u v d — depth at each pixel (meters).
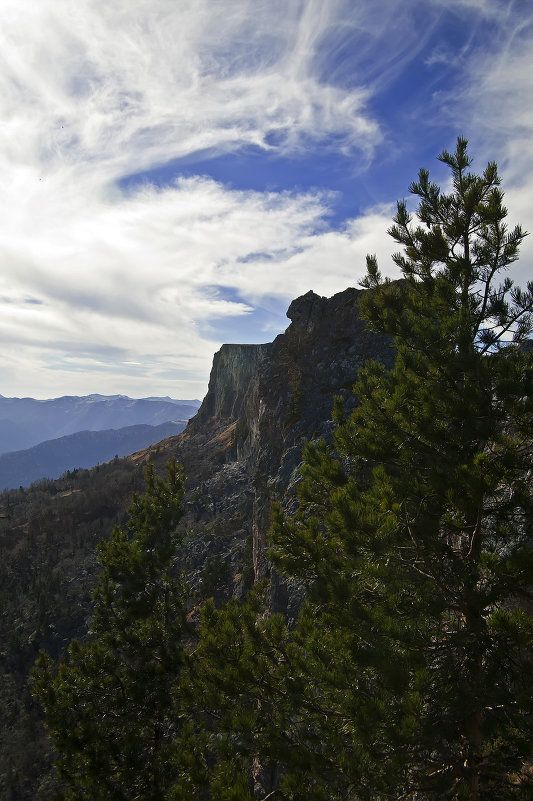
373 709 7.24
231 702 9.95
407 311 11.03
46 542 122.88
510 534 8.62
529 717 7.51
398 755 7.29
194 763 8.77
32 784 54.16
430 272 11.38
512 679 7.89
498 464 8.17
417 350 10.49
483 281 10.58
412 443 10.00
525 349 10.02
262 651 9.99
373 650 8.30
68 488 173.12
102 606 18.08
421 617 8.52
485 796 8.16
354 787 7.51
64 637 82.06
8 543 123.56
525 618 7.27
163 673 15.84
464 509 8.47
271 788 15.20
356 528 9.00
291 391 45.47
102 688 15.63
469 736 8.40
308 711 9.10
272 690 9.64
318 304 50.66
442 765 8.35
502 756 7.95
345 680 8.22
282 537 10.48
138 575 17.41
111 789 13.25
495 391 8.76
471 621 8.87
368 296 11.72
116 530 19.02
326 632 10.08
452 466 9.09
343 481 11.02
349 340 45.47
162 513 19.02
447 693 7.90
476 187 10.66
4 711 65.75
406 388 9.55
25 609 90.00
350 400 38.31
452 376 9.58
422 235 11.34
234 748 8.45
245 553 67.44
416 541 9.17
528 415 8.65
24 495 171.38
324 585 9.52
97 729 13.97
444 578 9.12
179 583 18.78
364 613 8.51
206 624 11.32
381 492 9.26
